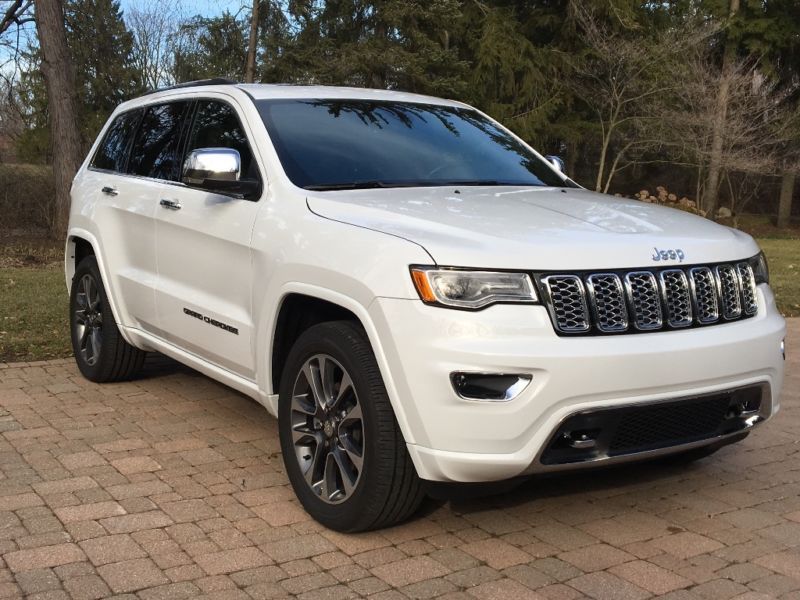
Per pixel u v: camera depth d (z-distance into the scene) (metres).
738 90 28.06
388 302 3.17
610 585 3.13
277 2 18.48
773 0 34.09
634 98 27.89
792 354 7.41
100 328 5.81
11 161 20.47
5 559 3.25
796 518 3.78
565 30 29.06
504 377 3.06
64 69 16.72
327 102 4.69
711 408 3.47
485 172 4.56
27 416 5.10
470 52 28.38
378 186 4.09
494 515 3.77
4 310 8.55
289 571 3.21
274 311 3.80
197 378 6.07
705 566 3.29
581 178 37.56
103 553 3.32
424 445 3.14
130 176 5.44
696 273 3.49
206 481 4.10
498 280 3.10
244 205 4.15
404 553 3.38
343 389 3.46
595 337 3.18
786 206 35.62
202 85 5.15
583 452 3.24
